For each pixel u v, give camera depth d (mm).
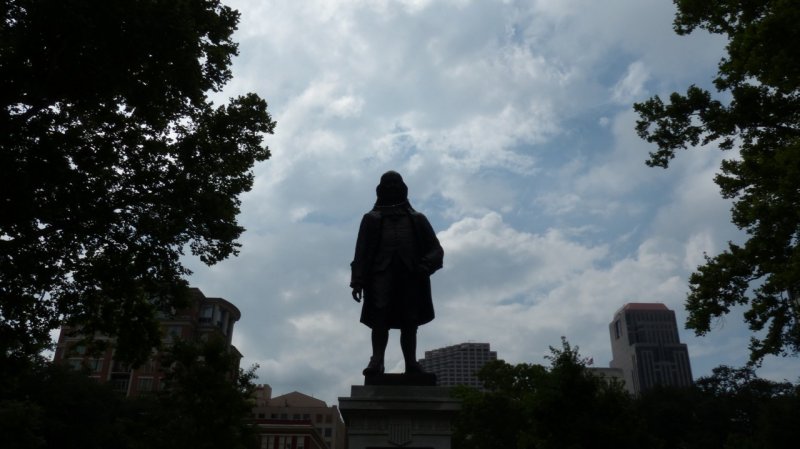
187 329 85000
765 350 17125
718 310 17438
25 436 40750
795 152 14055
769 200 16359
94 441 51469
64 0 12609
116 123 16578
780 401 48469
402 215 12953
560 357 30234
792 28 13969
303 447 87812
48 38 13266
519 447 32094
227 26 17219
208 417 28875
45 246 16219
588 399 28781
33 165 14281
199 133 17500
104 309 17859
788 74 14508
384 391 11211
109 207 16047
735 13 17641
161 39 14109
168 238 16766
